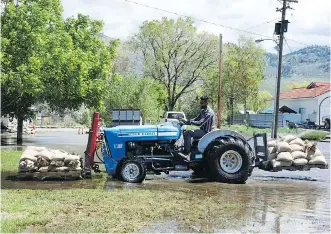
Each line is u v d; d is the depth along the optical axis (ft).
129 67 217.15
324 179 42.22
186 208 27.45
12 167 44.21
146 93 163.32
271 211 27.53
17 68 67.05
